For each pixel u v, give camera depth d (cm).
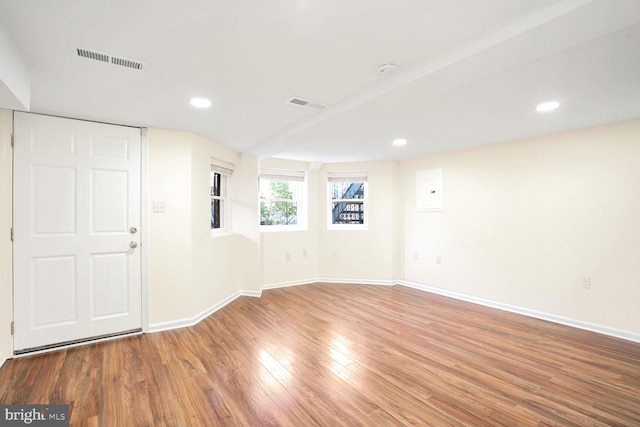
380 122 293
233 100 242
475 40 160
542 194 356
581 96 234
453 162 445
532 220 364
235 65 186
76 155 282
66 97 233
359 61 182
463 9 136
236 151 439
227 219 449
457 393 211
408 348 280
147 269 312
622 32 151
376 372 238
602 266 314
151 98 236
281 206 521
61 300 276
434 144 395
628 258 298
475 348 280
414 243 500
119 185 301
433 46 166
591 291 321
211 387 217
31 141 265
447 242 453
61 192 276
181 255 329
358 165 529
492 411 192
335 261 535
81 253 284
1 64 149
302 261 524
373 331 320
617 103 249
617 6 123
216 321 347
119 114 273
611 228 308
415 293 466
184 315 330
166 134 322
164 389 214
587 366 247
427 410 193
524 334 312
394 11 137
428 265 479
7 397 204
